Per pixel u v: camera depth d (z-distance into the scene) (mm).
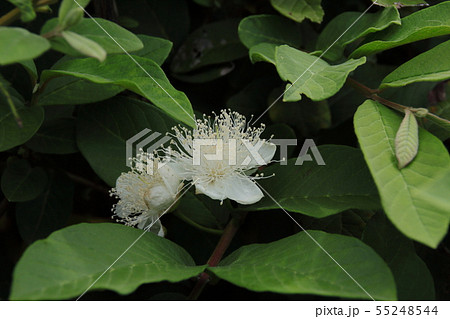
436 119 315
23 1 279
